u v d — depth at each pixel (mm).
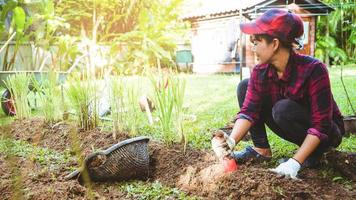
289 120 2246
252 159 2477
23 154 2701
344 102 4496
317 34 11789
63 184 1990
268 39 2084
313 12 8844
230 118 3812
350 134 3172
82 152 2695
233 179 1951
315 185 2072
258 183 1875
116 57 8133
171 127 2877
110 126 3277
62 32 8250
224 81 7156
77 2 8562
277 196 1803
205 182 2080
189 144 2795
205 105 4660
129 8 9117
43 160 2555
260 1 7723
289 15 2064
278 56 2123
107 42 8484
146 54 7859
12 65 4266
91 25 8672
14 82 3824
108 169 2189
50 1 4586
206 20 9641
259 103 2326
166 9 9688
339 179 2154
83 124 3139
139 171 2273
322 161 2326
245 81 2557
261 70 2283
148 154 2346
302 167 2326
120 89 2967
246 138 3086
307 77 2133
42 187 1989
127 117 3027
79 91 3131
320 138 2062
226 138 2127
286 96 2260
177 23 10234
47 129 3256
